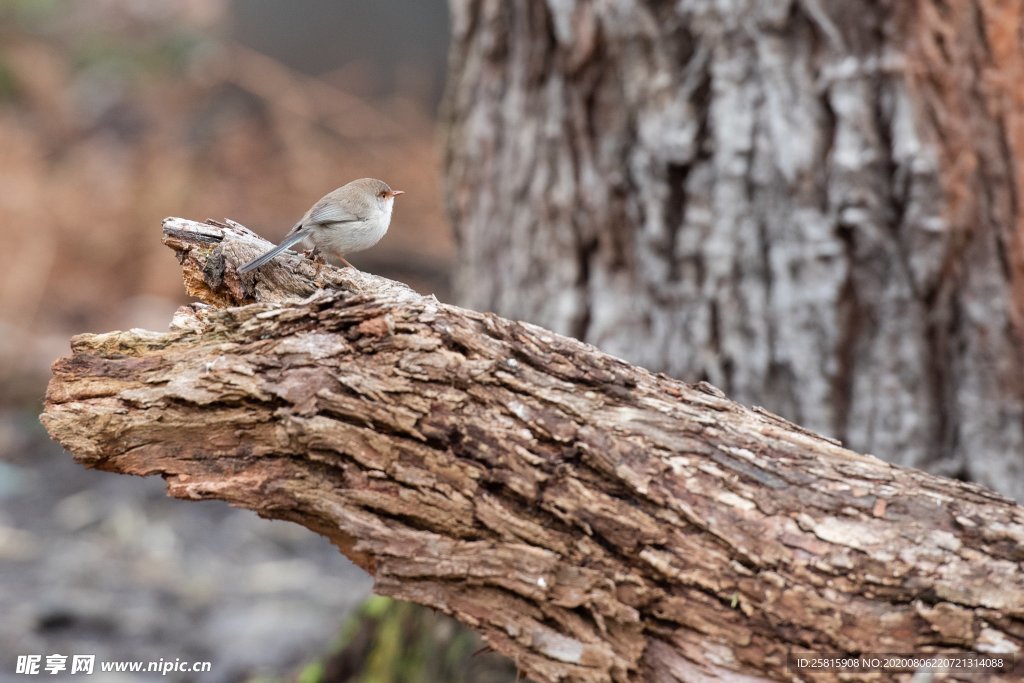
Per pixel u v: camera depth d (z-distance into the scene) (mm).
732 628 5434
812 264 8945
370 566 5867
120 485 18500
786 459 5641
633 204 9656
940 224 8680
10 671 11820
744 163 9102
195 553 16125
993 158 8664
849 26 8766
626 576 5516
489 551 5531
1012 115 8641
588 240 9953
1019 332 8719
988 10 8547
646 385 5891
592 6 9477
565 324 10047
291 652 12680
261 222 27562
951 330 8883
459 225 11352
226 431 5738
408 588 5602
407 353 5695
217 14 35188
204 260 6605
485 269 10914
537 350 5844
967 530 5387
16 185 26547
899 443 8906
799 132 8914
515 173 10445
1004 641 5195
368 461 5641
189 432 5746
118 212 26484
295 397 5633
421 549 5570
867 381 8961
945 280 8828
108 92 32531
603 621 5473
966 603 5250
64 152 29547
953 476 8867
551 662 5496
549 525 5617
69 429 5742
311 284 6555
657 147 9352
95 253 25875
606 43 9492
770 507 5484
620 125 9609
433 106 34906
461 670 9883
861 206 8789
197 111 32344
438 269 26922
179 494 5746
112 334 5891
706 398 5914
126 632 13188
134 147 30188
